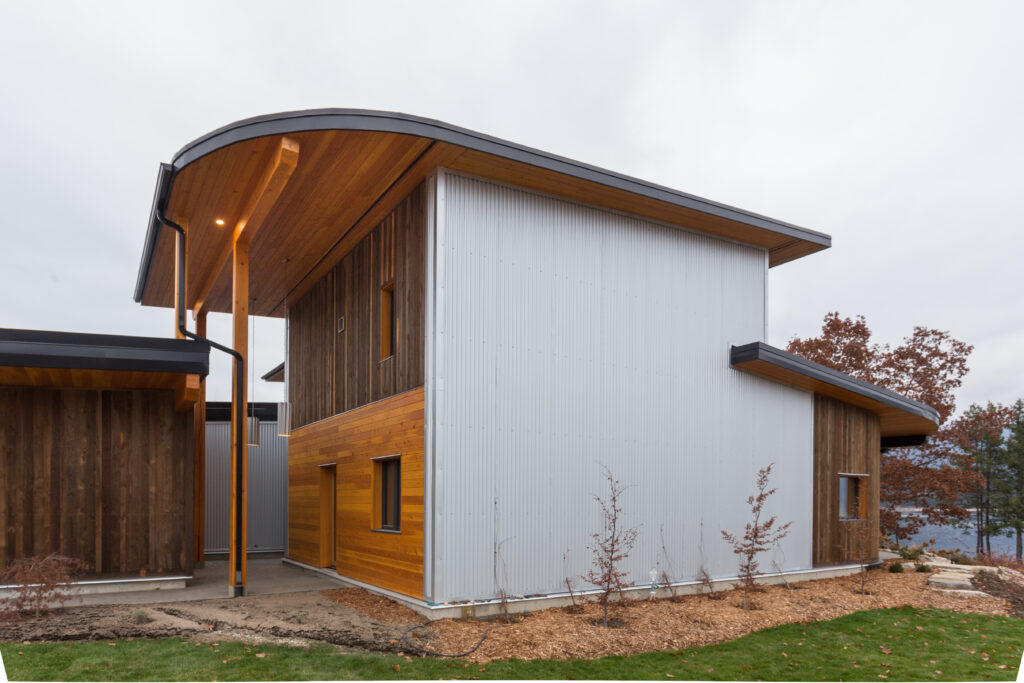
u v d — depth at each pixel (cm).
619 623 728
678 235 1005
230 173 773
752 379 1063
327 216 926
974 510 3053
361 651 603
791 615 817
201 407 1230
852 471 1179
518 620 727
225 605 771
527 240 841
